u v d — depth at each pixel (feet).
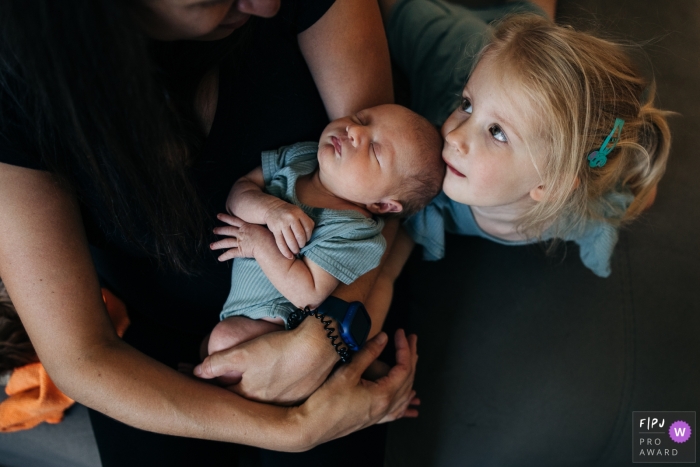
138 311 3.87
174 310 3.54
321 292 3.07
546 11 4.42
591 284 4.44
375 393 3.28
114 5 1.78
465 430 4.31
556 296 4.44
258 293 3.24
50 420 4.09
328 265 3.04
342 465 3.53
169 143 2.34
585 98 3.01
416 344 4.09
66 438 4.12
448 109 4.09
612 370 4.27
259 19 2.74
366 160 3.21
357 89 3.31
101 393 2.72
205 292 3.42
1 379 3.92
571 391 4.27
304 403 3.15
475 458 4.28
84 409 4.14
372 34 3.24
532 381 4.31
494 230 4.19
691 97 4.67
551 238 4.37
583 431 4.25
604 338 4.33
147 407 2.79
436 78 4.20
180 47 2.51
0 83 2.07
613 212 3.83
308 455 3.51
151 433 3.52
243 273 3.28
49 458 4.20
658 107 4.62
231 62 2.75
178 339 3.82
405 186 3.37
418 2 4.35
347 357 3.14
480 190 3.26
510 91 2.99
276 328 3.28
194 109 2.74
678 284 4.41
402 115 3.30
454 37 4.18
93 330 2.70
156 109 2.11
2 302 4.00
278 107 3.08
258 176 3.26
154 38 2.16
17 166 2.29
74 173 2.46
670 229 4.50
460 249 4.64
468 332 4.45
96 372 2.69
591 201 3.66
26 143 2.25
